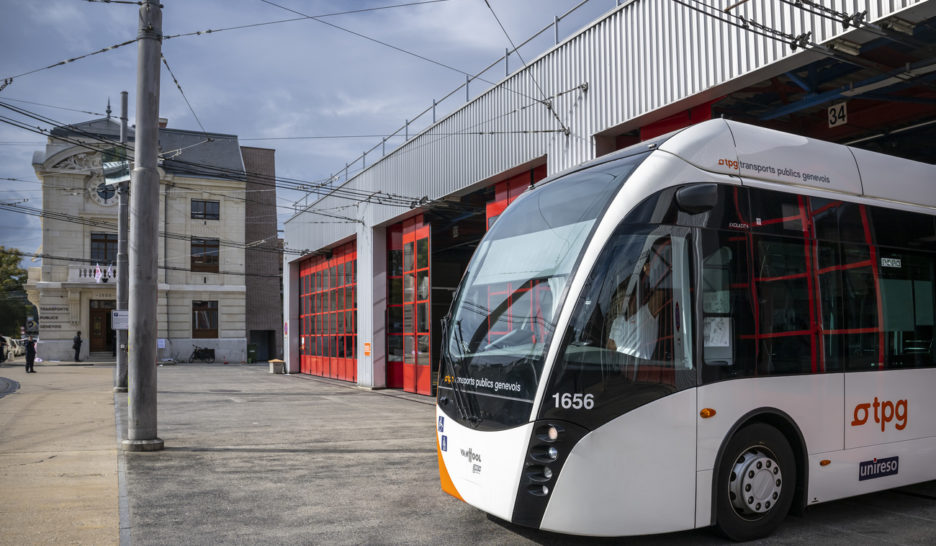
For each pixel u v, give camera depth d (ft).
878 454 21.81
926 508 23.03
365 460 31.83
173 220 143.84
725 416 18.60
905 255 23.71
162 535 20.08
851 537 19.58
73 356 135.23
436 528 20.79
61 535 19.92
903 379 22.76
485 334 19.79
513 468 17.62
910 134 43.37
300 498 24.54
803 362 20.40
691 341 18.44
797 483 20.29
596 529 16.93
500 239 21.84
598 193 19.54
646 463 17.42
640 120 39.09
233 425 44.27
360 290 80.59
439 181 61.11
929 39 30.48
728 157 20.22
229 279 147.54
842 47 29.76
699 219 19.24
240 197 148.87
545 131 45.91
